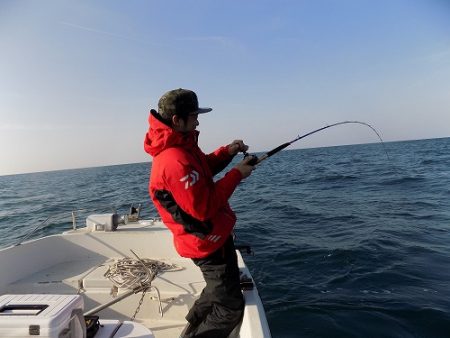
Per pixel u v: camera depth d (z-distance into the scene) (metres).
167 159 1.83
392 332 3.59
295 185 17.72
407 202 10.45
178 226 2.04
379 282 4.74
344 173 21.53
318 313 4.04
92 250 3.77
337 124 2.82
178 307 2.88
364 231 7.42
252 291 2.49
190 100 1.94
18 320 1.67
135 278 3.02
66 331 1.75
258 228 8.49
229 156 2.50
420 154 35.56
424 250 5.88
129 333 2.00
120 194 19.09
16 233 10.58
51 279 3.21
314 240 7.04
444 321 3.67
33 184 43.56
